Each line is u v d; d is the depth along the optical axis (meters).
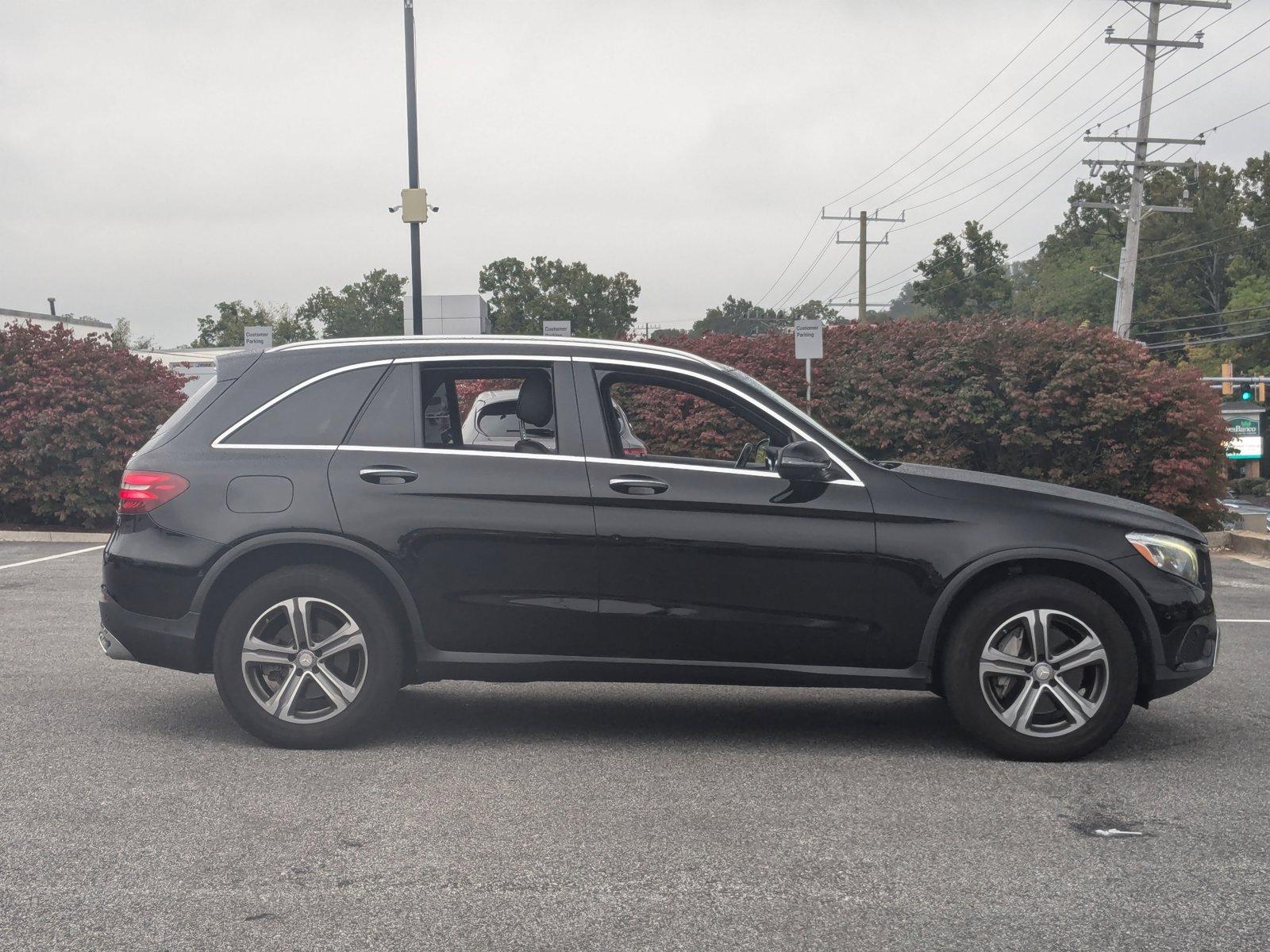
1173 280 82.56
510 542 5.51
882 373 18.14
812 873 4.01
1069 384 16.78
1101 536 5.54
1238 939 3.50
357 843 4.27
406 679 5.74
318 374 5.77
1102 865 4.11
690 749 5.65
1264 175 84.00
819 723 6.25
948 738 5.95
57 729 5.86
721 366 5.88
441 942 3.45
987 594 5.48
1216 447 16.98
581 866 4.06
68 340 17.77
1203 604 5.61
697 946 3.44
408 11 20.30
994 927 3.58
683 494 5.52
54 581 11.60
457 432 5.86
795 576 5.51
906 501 5.55
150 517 5.59
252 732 5.53
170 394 18.38
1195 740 5.91
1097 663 5.45
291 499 5.53
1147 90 39.50
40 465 17.33
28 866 4.02
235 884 3.88
